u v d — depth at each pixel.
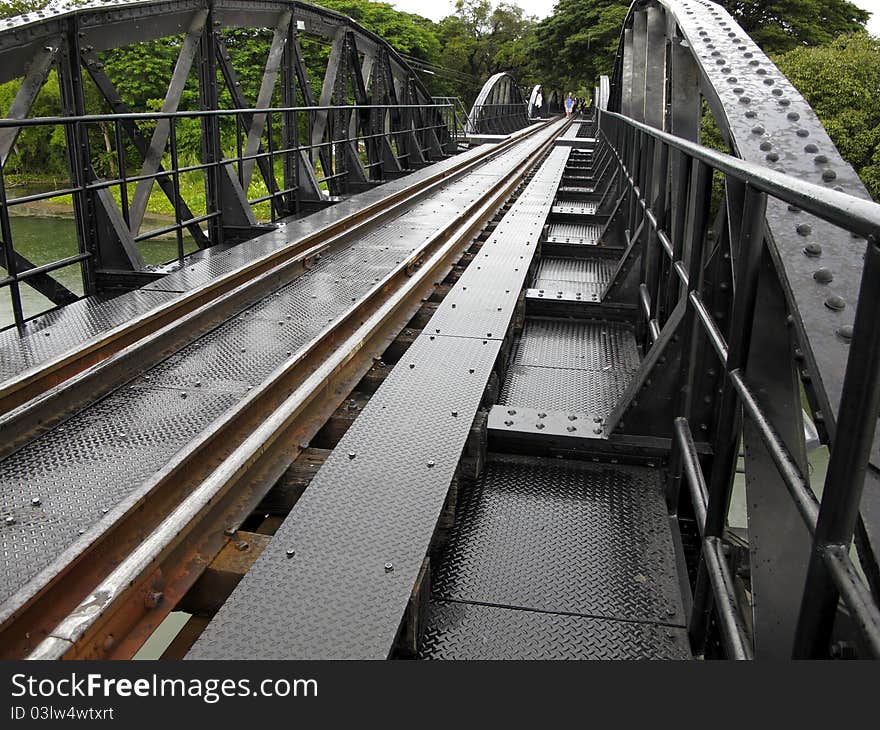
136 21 8.49
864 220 1.21
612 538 2.99
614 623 2.50
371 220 9.20
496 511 3.17
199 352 4.87
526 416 3.80
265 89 12.20
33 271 5.86
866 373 1.24
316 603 2.10
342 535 2.41
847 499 1.33
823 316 2.01
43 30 7.02
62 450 3.53
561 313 6.05
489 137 32.25
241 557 2.77
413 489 2.69
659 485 3.39
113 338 4.90
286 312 5.72
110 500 3.11
